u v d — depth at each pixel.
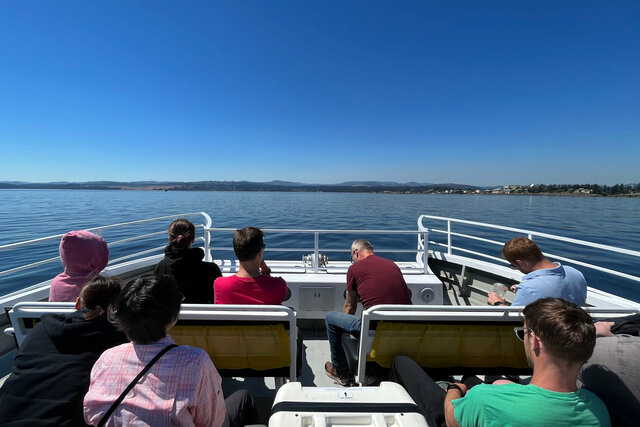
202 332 1.71
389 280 2.14
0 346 2.45
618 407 1.16
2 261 8.95
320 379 2.41
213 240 11.20
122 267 3.71
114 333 1.34
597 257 9.11
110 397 1.05
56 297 1.93
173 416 1.03
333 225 16.20
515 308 1.64
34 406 1.16
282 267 3.63
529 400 1.02
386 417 1.10
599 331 1.48
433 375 1.85
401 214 23.56
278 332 1.72
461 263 3.83
